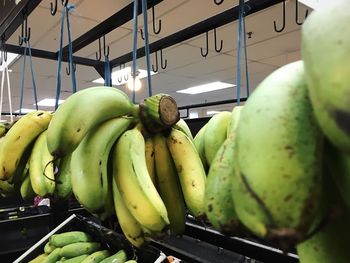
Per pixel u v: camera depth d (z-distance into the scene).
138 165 0.37
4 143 0.51
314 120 0.20
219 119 0.46
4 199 1.46
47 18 1.84
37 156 0.50
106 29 0.94
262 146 0.19
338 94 0.15
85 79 3.70
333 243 0.24
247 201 0.19
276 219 0.18
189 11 1.76
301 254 0.27
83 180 0.37
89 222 1.04
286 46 2.58
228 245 0.99
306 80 0.19
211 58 2.91
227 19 0.85
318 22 0.18
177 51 2.65
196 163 0.42
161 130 0.43
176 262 0.80
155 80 3.88
